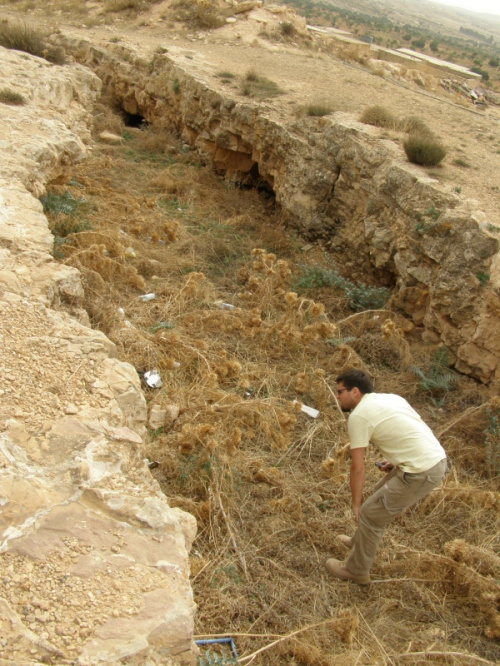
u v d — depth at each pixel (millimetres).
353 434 3420
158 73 13977
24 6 20688
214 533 3971
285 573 3824
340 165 8859
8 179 5922
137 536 2660
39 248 4945
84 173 10320
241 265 8453
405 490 3340
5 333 3816
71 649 2162
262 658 3211
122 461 3045
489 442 5145
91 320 5938
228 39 17312
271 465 4762
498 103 20156
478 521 4371
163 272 7805
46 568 2436
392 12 111500
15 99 8125
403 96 13164
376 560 4027
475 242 6277
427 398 6066
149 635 2256
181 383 5453
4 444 2963
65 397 3439
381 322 7086
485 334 6109
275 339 6410
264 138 10477
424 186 7207
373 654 3342
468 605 3789
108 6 19828
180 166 12109
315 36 19469
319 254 8867
